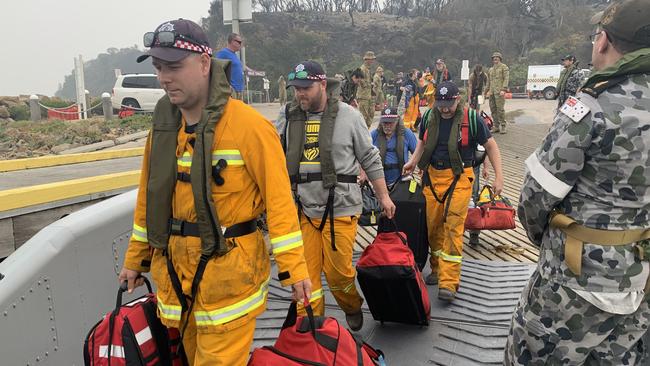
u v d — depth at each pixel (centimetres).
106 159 709
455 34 8044
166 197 212
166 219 214
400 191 466
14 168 588
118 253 341
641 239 204
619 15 200
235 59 864
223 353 210
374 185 360
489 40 8188
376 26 9369
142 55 201
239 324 210
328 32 9162
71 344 296
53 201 381
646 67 195
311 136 339
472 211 578
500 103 1562
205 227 202
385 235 380
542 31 8188
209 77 206
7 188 446
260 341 377
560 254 213
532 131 1667
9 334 252
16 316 257
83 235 305
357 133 341
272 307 428
